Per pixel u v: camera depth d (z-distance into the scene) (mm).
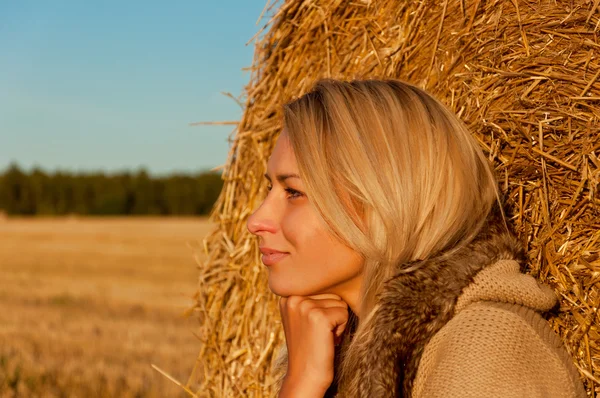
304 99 1638
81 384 6898
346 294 1704
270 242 1695
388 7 2662
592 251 1886
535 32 2088
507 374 1288
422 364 1397
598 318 1854
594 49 1958
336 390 1792
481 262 1439
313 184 1547
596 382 1852
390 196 1505
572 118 1958
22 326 10219
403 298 1425
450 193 1512
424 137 1538
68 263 21922
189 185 70562
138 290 15461
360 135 1532
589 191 1893
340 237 1592
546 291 1550
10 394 6449
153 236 37125
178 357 8344
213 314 3164
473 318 1361
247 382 3029
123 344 9078
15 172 72188
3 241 32469
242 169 3201
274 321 2969
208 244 3275
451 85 2338
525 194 2057
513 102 2102
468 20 2299
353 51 2795
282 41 3066
